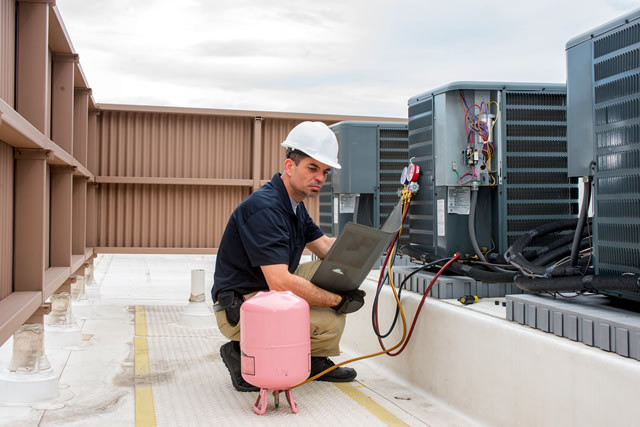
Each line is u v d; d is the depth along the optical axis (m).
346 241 2.37
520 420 2.10
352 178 4.62
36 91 2.59
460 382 2.44
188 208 7.21
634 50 2.00
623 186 2.06
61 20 3.19
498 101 3.08
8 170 2.42
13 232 2.54
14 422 2.23
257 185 7.23
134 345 3.51
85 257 4.64
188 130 7.18
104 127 6.97
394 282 3.32
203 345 3.53
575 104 2.34
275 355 2.18
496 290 2.91
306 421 2.22
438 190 3.16
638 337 1.72
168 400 2.46
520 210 3.10
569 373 1.89
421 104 3.35
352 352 3.53
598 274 2.18
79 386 2.70
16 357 2.53
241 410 2.34
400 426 2.22
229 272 2.65
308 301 2.50
